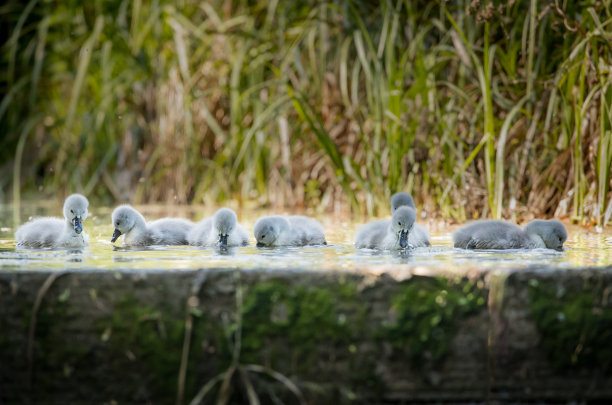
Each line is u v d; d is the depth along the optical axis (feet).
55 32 83.30
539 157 56.24
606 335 24.82
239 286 24.47
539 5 55.93
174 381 24.29
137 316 24.38
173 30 75.46
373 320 24.62
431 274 24.73
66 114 82.84
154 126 77.36
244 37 72.49
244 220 55.83
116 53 77.92
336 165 59.82
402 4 64.23
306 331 24.49
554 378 24.85
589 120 52.34
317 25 67.92
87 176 80.74
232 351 24.29
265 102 71.87
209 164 73.92
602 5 52.01
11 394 24.52
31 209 66.13
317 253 35.60
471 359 24.71
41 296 24.39
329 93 68.23
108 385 24.49
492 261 30.78
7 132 87.45
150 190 77.25
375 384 24.54
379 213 59.93
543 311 24.66
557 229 37.24
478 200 57.06
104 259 32.24
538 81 55.26
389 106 59.00
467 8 53.52
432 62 59.98
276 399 24.31
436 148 58.95
